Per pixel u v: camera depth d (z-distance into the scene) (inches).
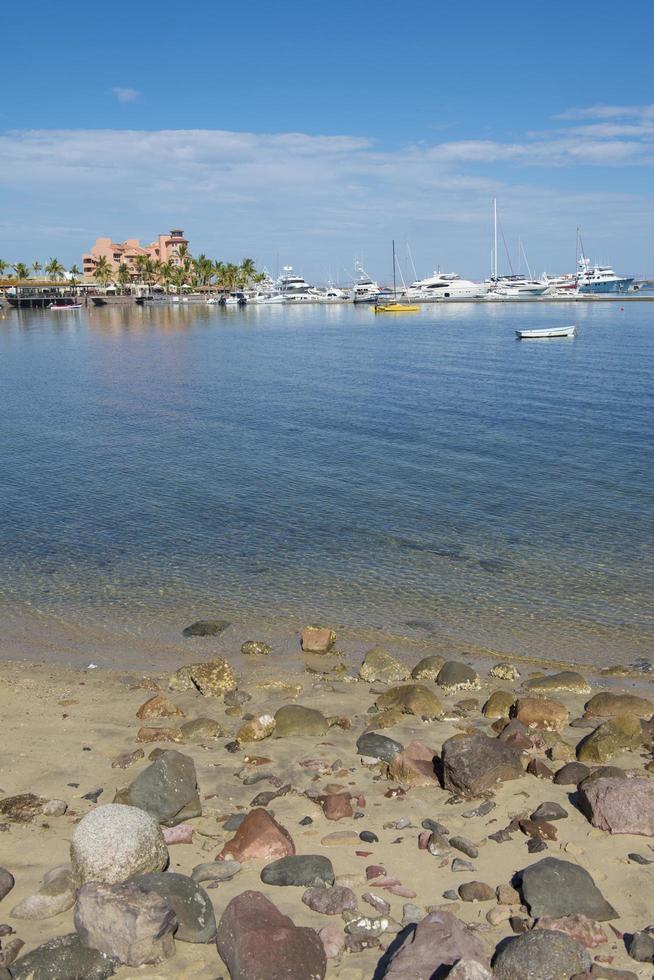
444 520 802.8
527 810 282.4
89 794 298.5
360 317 5777.6
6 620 551.8
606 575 635.5
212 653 496.4
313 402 1697.8
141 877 218.4
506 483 951.6
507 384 1932.8
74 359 2819.9
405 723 377.7
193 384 2060.8
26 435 1337.4
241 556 697.0
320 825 273.3
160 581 634.2
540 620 546.6
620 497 877.8
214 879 235.9
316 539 745.0
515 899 225.3
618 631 525.3
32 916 217.5
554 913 217.8
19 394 1891.0
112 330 4552.2
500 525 781.3
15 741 353.1
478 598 589.3
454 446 1181.7
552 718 373.7
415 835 265.7
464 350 2947.8
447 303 7598.4
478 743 307.0
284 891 230.5
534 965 188.1
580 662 478.3
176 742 353.1
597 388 1818.4
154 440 1278.3
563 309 6225.4
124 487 963.3
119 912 199.3
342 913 218.7
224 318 5856.3
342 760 331.6
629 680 448.8
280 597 597.0
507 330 4069.9
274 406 1646.2
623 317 5059.1
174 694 424.2
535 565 661.9
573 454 1104.2
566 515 812.0
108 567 668.7
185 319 5772.6
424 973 183.9
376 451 1157.1
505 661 480.4
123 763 326.6
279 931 198.1
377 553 700.7
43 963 193.2
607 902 223.3
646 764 321.1
